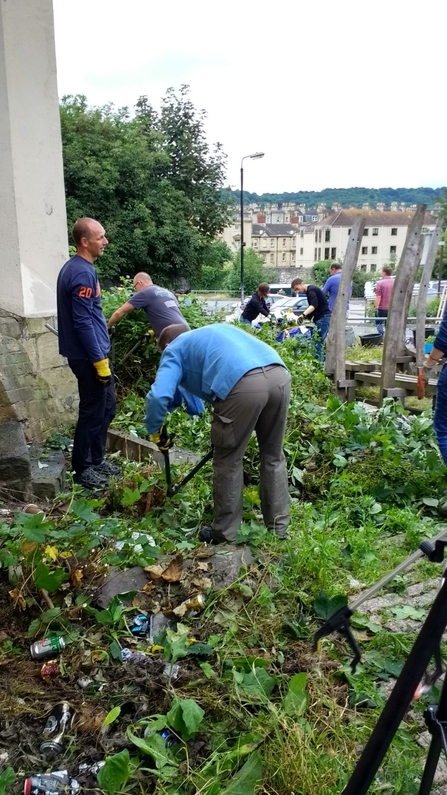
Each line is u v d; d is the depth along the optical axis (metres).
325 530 3.90
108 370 4.29
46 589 2.75
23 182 4.87
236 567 3.17
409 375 6.93
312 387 6.93
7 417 4.62
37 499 4.10
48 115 5.03
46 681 2.49
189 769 2.09
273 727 2.24
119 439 5.38
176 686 2.47
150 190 25.77
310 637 2.87
